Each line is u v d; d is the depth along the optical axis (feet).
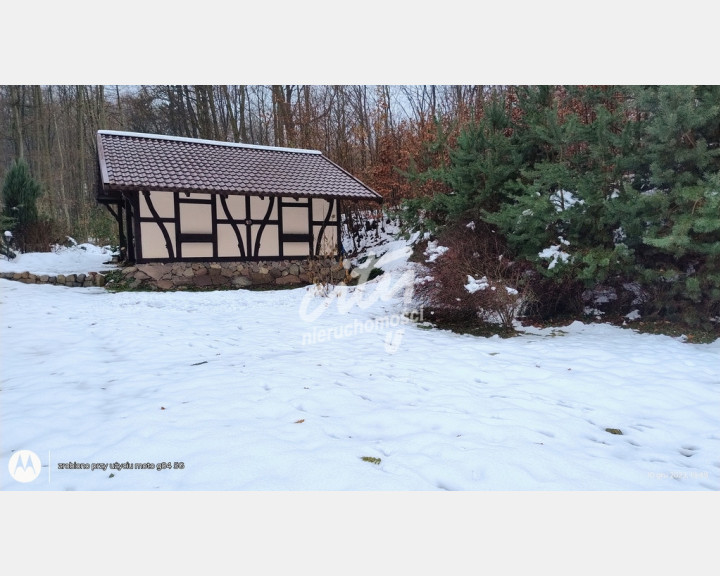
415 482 9.34
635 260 23.34
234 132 78.89
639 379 16.02
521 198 23.98
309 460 10.00
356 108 70.54
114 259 50.31
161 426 11.72
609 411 13.39
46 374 16.33
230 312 30.09
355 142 64.54
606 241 24.26
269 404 13.23
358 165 63.26
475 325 26.04
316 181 45.65
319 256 45.19
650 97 21.53
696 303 22.54
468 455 10.28
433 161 46.37
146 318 27.14
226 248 42.34
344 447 10.66
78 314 27.61
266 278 42.83
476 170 28.68
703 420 12.73
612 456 10.71
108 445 10.78
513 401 13.93
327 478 9.40
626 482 9.55
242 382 15.21
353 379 15.90
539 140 29.07
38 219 54.03
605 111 24.23
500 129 31.94
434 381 15.85
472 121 33.22
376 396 14.21
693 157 20.52
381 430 11.76
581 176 24.35
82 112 86.99
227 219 42.16
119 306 30.66
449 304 26.58
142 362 18.03
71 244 60.90
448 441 10.98
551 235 24.94
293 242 45.09
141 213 39.32
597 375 16.44
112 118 92.43
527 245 25.59
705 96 20.26
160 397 13.83
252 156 47.75
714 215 18.99
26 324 24.40
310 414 12.66
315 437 11.18
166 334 23.00
